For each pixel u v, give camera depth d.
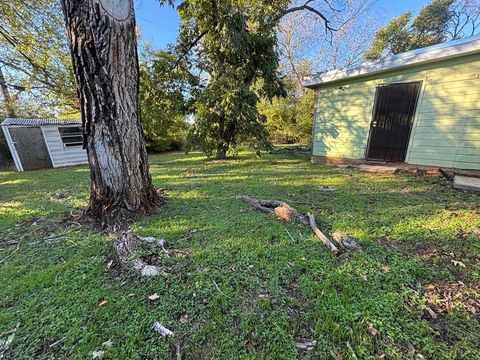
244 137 7.66
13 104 10.54
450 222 2.45
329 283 1.58
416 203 3.06
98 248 2.12
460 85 4.22
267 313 1.36
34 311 1.42
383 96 5.26
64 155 9.13
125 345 1.19
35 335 1.26
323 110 6.50
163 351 1.15
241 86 6.76
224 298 1.48
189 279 1.67
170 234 2.35
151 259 1.89
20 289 1.61
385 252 1.92
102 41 2.26
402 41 15.96
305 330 1.25
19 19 7.91
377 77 5.29
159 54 7.76
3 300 1.53
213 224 2.56
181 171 6.07
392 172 4.88
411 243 2.06
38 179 6.03
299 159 7.55
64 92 10.08
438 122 4.55
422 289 1.51
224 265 1.82
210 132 7.47
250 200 3.23
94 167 2.59
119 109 2.51
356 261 1.80
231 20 6.02
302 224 2.49
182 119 12.77
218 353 1.14
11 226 2.77
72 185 4.98
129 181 2.69
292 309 1.39
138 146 2.77
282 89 7.62
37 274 1.78
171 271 1.76
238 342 1.20
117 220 2.57
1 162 9.41
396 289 1.51
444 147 4.52
